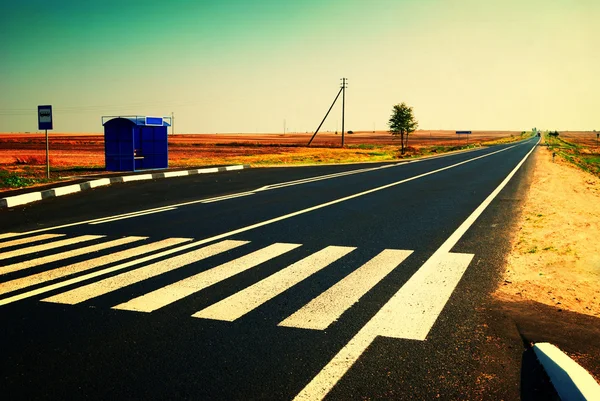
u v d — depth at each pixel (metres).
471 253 6.89
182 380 3.30
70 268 6.13
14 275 5.85
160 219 9.94
